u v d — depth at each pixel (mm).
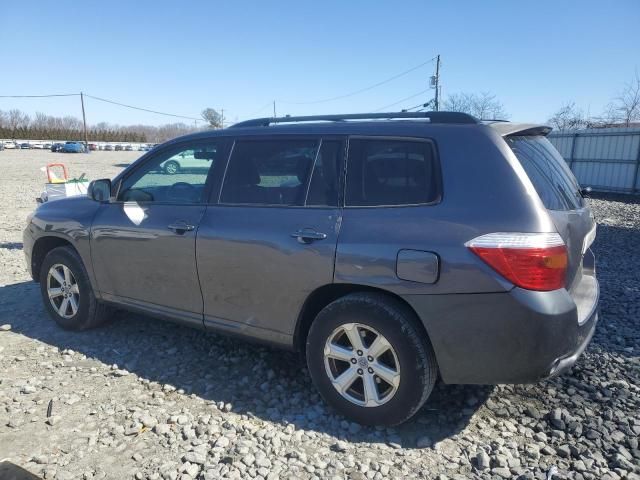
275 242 3408
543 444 3068
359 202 3254
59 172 28891
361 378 3252
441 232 2928
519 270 2756
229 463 2914
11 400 3588
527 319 2752
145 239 4062
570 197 3426
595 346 4430
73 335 4770
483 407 3482
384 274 3039
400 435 3197
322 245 3234
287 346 3541
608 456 2951
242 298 3629
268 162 3656
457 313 2883
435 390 3701
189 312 3959
